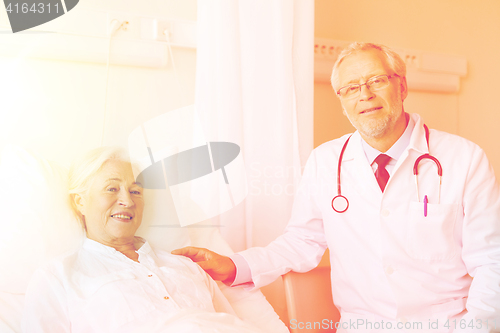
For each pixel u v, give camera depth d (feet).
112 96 4.48
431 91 7.56
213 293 3.38
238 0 4.67
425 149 3.61
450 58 7.57
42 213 3.04
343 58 3.74
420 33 7.43
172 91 4.87
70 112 4.21
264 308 3.61
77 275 2.88
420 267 3.49
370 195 3.64
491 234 3.41
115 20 4.44
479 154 3.58
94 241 3.10
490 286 3.17
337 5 6.63
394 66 3.63
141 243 3.37
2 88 3.88
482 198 3.47
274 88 4.84
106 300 2.75
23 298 2.82
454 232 3.55
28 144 3.96
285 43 4.78
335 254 3.83
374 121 3.57
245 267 3.64
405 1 7.27
